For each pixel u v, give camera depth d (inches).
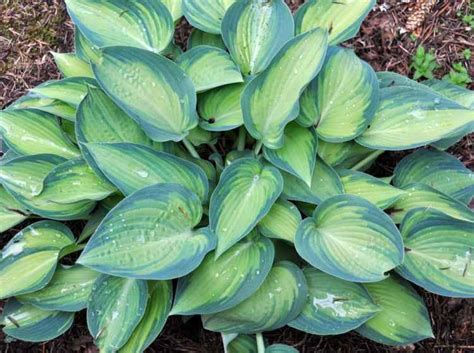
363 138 29.7
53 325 28.8
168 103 28.6
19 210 30.9
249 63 31.2
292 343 30.9
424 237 28.3
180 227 26.6
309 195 28.5
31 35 38.9
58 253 29.0
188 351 30.8
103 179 28.5
